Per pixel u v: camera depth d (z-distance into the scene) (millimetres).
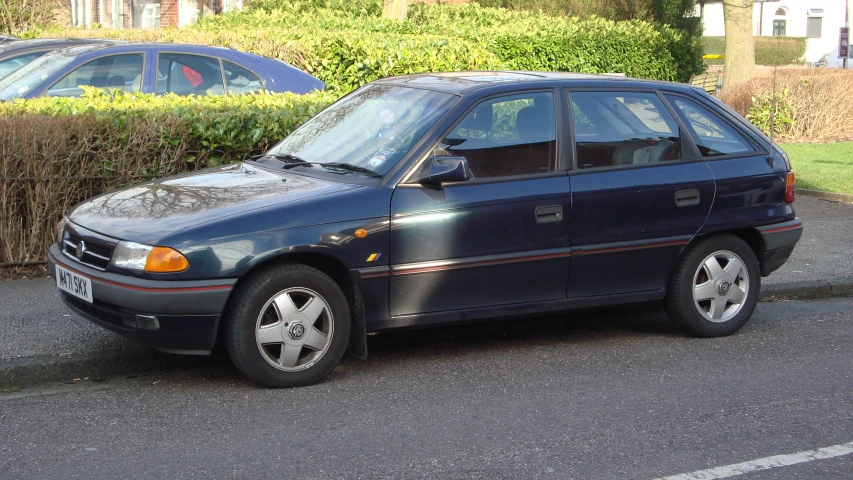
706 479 4355
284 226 5281
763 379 5812
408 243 5562
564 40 19188
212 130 8141
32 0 23641
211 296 5109
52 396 5387
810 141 17953
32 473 4332
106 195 6047
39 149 7625
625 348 6445
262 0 23812
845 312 7492
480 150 5832
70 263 5496
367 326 5582
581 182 6020
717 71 29891
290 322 5363
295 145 6492
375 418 5055
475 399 5383
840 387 5684
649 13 31703
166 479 4277
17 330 6234
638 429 4953
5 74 10883
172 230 5152
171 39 15531
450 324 5844
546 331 6875
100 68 9844
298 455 4559
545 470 4418
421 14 23016
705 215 6391
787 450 4707
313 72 13586
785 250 6766
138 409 5168
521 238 5848
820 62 47062
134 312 5125
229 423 4965
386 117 6137
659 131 6375
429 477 4324
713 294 6559
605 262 6137
